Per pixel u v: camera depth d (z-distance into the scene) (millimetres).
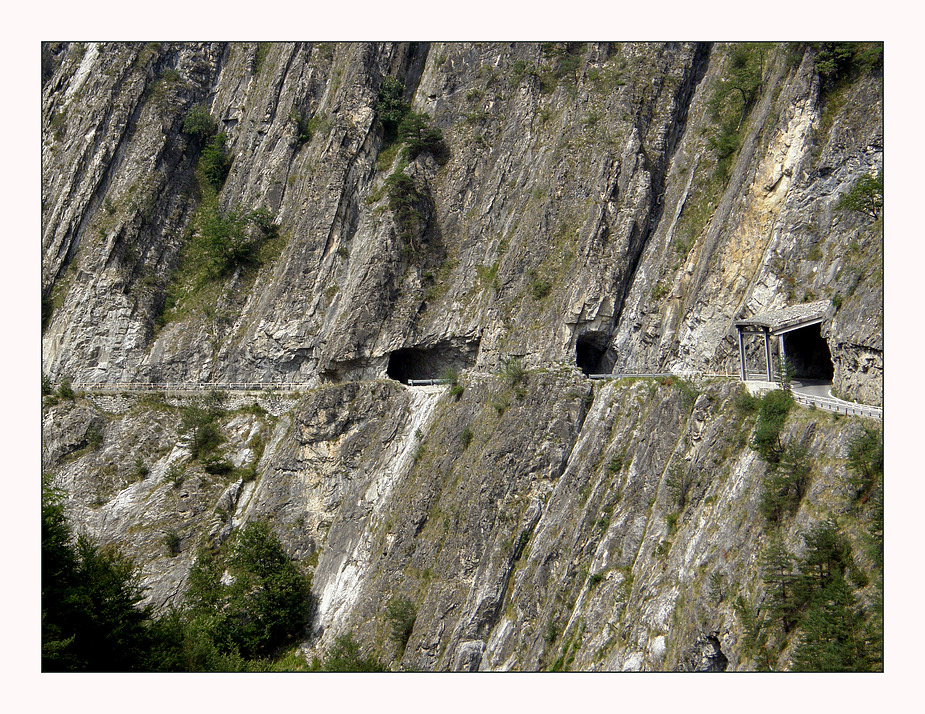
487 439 62656
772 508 39938
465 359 81750
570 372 61781
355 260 86688
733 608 38875
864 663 32594
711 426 48156
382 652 58844
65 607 40281
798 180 60875
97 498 77188
